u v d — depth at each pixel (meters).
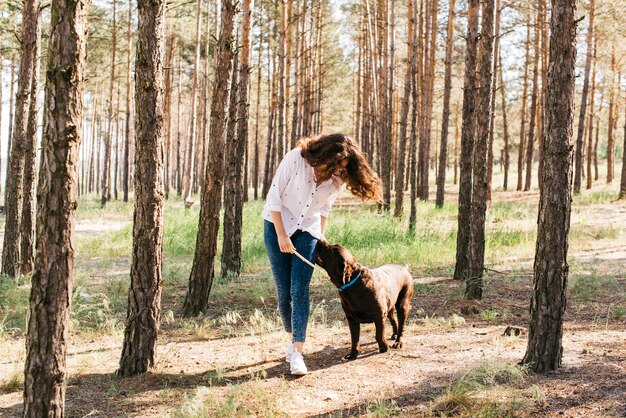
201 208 6.93
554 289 4.26
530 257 11.14
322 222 4.70
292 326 4.57
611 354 4.65
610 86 27.34
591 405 3.56
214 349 5.34
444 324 6.08
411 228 13.57
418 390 4.04
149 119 4.53
